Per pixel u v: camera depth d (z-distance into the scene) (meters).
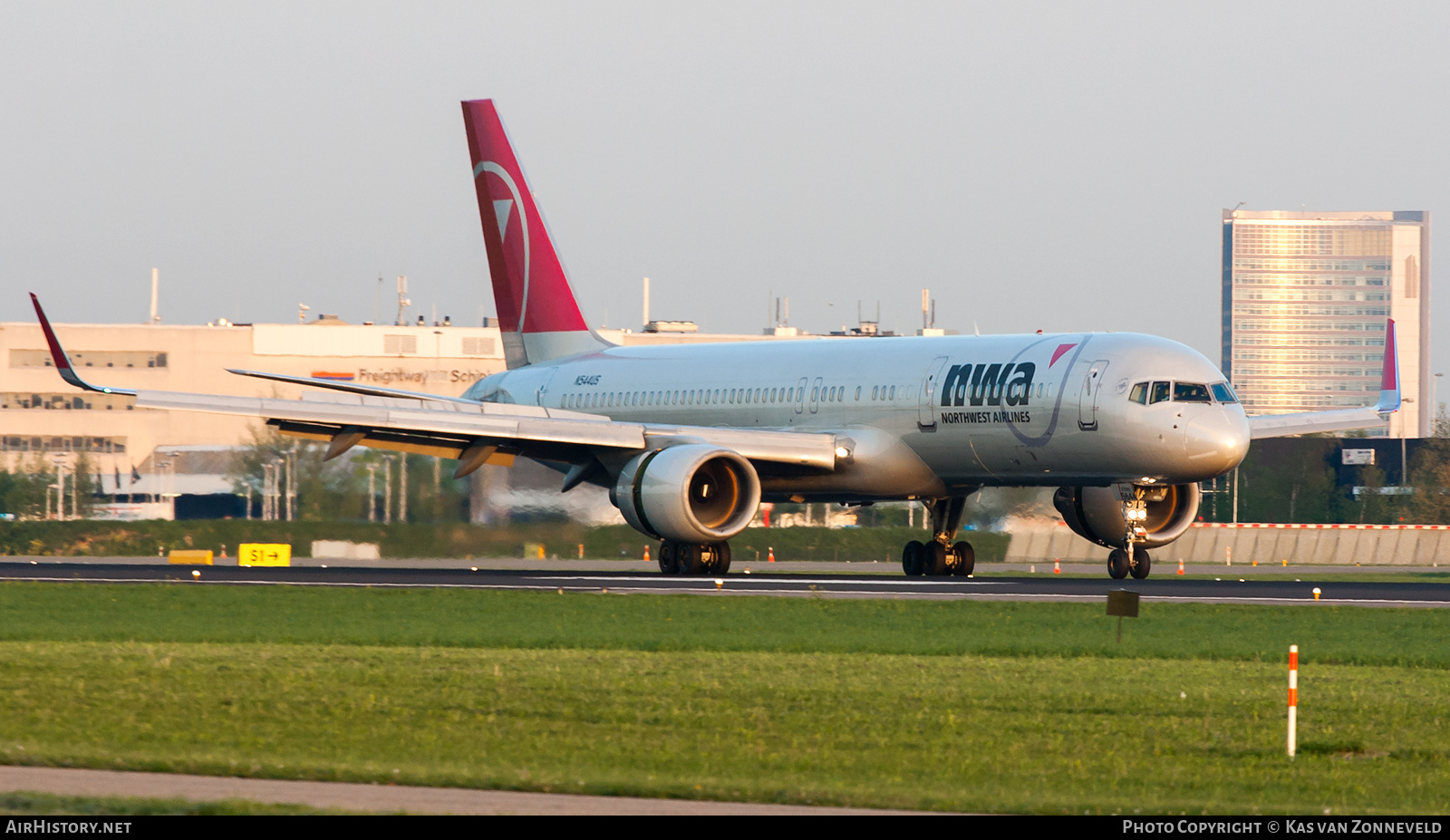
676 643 99.75
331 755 60.88
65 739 63.38
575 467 179.12
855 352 175.00
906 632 107.62
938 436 164.12
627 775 57.41
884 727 69.19
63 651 92.81
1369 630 109.56
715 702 74.94
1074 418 153.38
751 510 162.00
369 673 83.38
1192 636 105.81
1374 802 56.53
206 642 100.31
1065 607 122.19
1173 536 168.88
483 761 60.19
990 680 83.75
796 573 189.25
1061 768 61.09
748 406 181.25
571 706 73.50
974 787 57.19
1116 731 69.00
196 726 67.19
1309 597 133.25
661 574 171.75
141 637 102.69
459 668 86.19
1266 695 79.44
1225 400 153.50
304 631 107.69
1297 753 65.19
